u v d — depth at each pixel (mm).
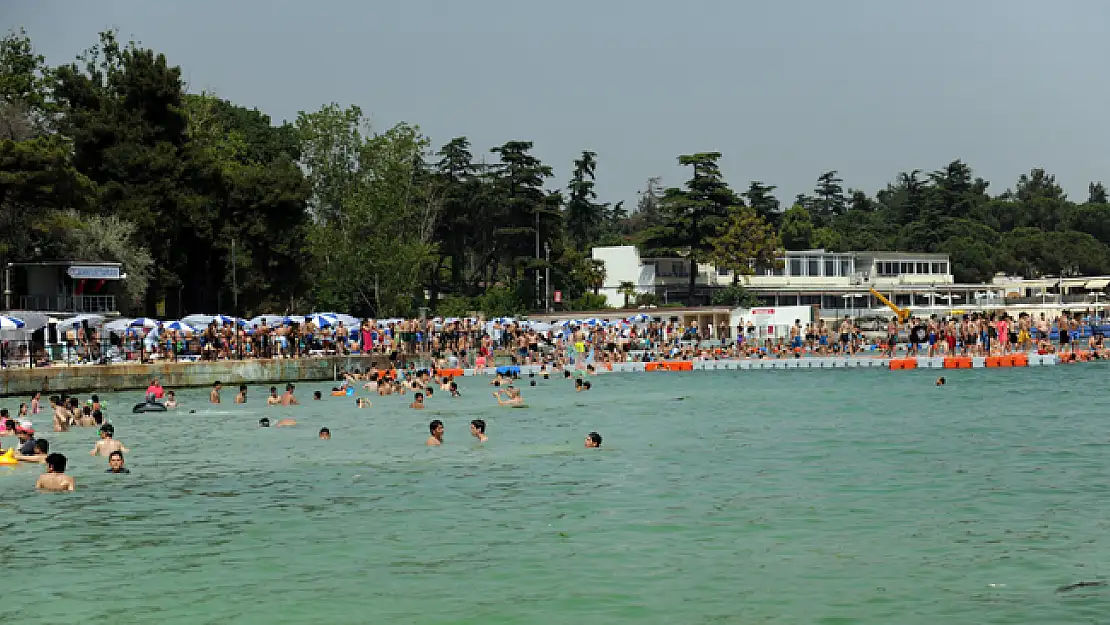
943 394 40562
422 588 13633
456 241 115062
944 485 20125
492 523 17375
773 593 13109
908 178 197625
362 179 89812
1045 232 156375
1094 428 28625
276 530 17172
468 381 54156
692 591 13273
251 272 76438
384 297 88125
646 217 185750
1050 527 16281
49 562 15312
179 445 28328
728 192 111875
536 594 13273
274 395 40812
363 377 56344
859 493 19469
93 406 34375
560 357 66188
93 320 53594
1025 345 65938
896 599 12773
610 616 12367
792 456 24438
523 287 107625
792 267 117188
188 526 17609
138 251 67312
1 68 80500
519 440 28344
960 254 137875
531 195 111562
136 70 72938
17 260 59969
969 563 14289
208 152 75438
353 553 15516
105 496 20594
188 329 53250
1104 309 103812
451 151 118250
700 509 18203
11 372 45219
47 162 59938
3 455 24625
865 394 41531
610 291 115125
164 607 13062
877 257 123375
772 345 69438
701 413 35281
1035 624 11766
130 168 71062
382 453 26094
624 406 38406
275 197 75750
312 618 12523
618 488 20453
